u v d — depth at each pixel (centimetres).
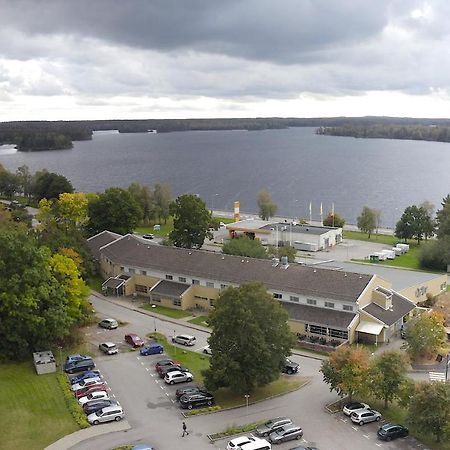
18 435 5931
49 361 7462
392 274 11356
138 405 6700
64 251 10894
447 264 13838
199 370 7775
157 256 11369
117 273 11619
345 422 6359
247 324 6675
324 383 7412
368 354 7000
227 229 17450
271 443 5847
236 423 6278
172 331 9319
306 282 9531
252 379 6688
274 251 13025
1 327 7669
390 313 9188
